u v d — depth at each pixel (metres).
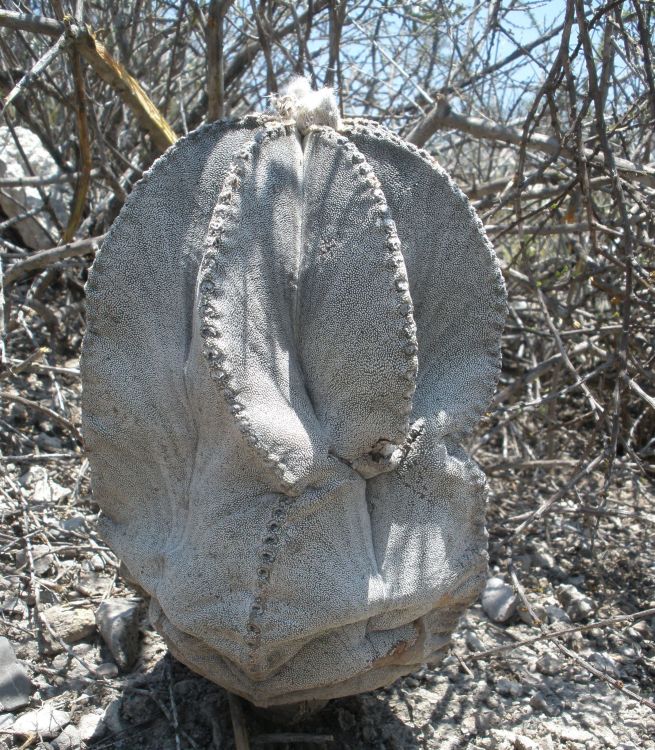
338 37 0.71
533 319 0.86
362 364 0.34
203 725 0.42
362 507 0.35
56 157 0.78
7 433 0.63
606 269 0.64
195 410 0.36
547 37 0.74
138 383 0.37
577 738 0.43
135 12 0.79
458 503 0.37
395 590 0.35
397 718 0.43
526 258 0.64
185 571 0.35
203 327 0.33
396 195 0.37
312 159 0.36
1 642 0.43
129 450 0.38
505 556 0.60
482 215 0.67
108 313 0.37
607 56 0.52
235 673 0.36
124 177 0.80
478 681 0.47
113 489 0.39
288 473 0.33
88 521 0.56
